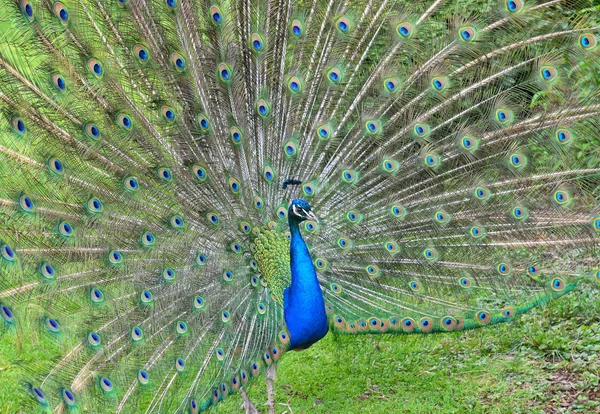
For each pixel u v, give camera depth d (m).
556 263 6.06
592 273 5.87
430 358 7.24
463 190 6.06
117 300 5.58
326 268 6.45
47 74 5.40
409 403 6.52
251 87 6.28
